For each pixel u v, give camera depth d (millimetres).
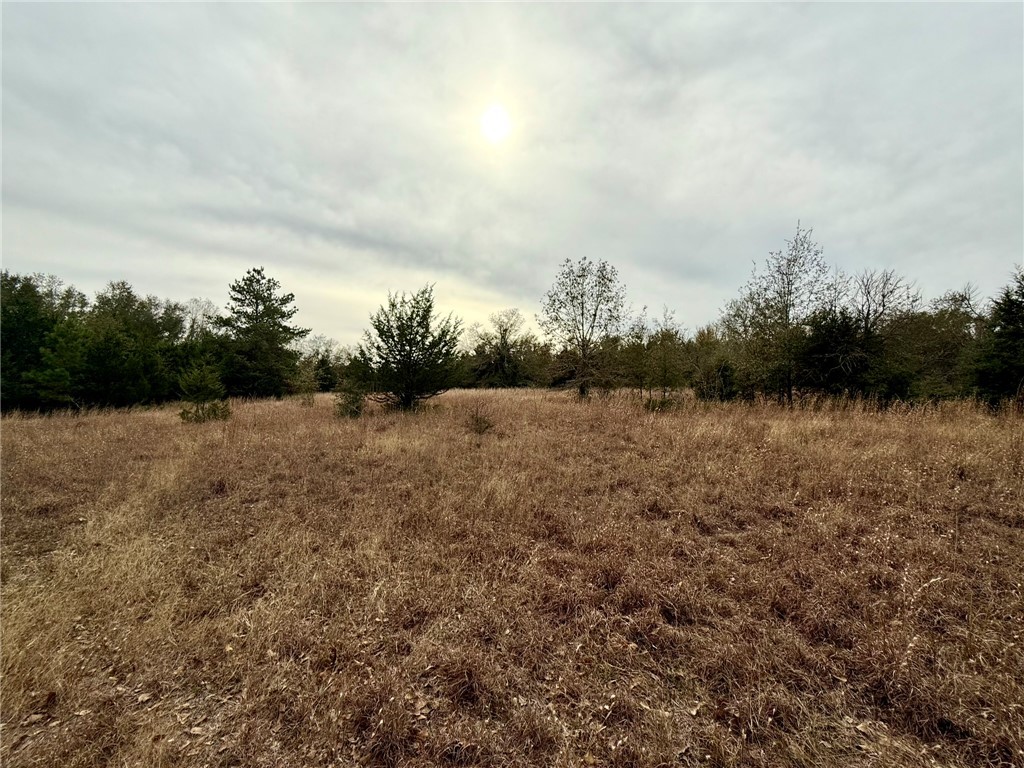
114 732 2375
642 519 5105
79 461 7898
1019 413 9930
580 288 19078
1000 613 3146
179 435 10242
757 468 6422
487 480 6371
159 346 22375
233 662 2902
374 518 5223
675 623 3289
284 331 30141
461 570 4051
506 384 38656
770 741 2246
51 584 3785
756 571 3838
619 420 11406
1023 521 4668
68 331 16641
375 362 14086
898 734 2309
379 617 3291
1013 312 11820
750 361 15594
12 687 2596
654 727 2357
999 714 2285
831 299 14555
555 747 2266
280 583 3893
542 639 3072
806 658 2807
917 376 14742
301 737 2355
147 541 4539
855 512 4969
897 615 3076
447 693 2662
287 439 9578
